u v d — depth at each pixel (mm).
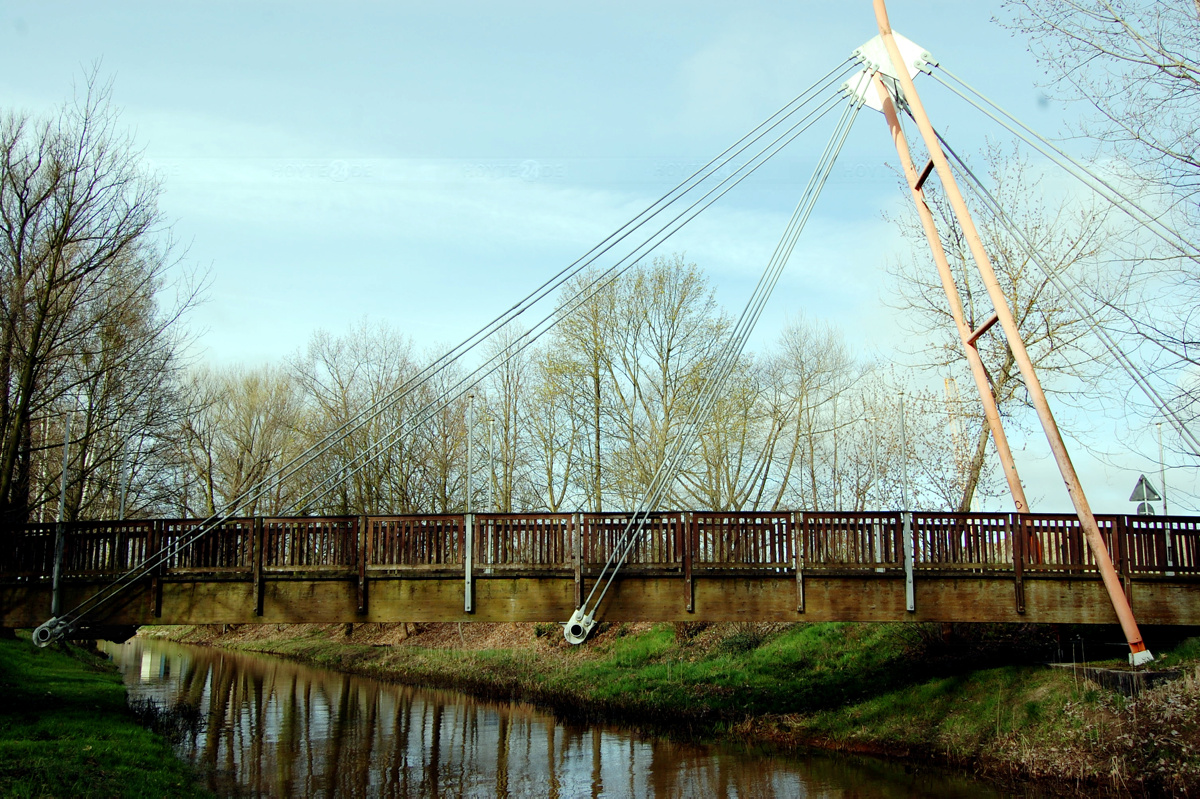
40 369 23062
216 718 27594
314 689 34844
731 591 19828
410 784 19422
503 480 47375
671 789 18562
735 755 21344
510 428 48156
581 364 41562
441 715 28391
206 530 19750
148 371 26922
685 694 27234
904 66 22125
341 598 19656
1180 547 20172
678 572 19719
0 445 21859
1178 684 16312
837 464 40250
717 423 37500
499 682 33969
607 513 19906
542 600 19672
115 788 13719
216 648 57156
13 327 21750
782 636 30016
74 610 19391
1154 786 14961
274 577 19641
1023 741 17969
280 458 53938
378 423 46812
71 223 22484
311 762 21438
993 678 20828
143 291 26953
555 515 19844
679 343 40500
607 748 22875
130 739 18078
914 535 20094
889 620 19844
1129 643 18750
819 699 24078
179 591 19625
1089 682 18562
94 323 23359
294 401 56625
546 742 23844
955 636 23812
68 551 19656
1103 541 19656
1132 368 17719
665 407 39750
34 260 22469
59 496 25906
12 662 26750
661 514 19891
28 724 17906
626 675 31250
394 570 19609
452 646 43562
